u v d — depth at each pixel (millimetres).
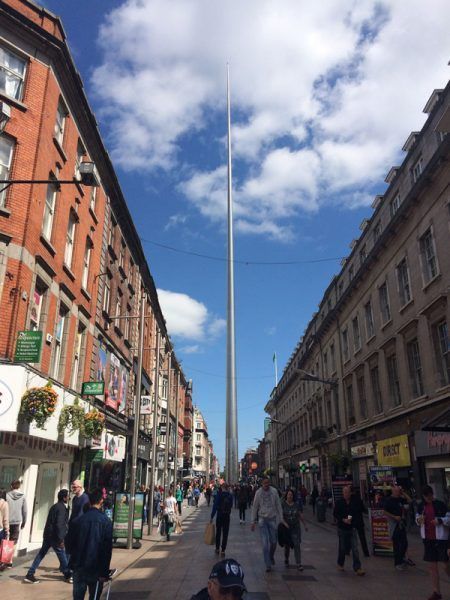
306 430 48250
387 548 12430
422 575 9773
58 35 16344
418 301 20281
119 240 25812
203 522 24266
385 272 24375
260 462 113625
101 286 21812
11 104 14562
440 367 18656
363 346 27953
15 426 11836
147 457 34094
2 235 13398
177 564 11281
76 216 18469
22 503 10898
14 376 12180
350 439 30422
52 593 8180
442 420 14703
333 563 11281
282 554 12875
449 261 17688
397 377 23344
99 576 5770
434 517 7863
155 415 21656
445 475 18000
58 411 14922
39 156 14883
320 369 39969
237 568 2809
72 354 17859
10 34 15203
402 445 21203
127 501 14688
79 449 18141
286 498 10719
